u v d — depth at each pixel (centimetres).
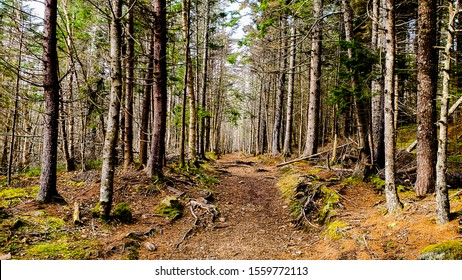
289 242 722
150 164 1087
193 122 1559
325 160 1529
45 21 784
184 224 821
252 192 1240
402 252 513
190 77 1554
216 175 1503
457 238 497
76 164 1705
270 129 3628
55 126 796
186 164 1403
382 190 927
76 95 1552
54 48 796
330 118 3212
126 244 621
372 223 652
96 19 1418
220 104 3400
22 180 1306
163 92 1109
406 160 1194
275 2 1443
